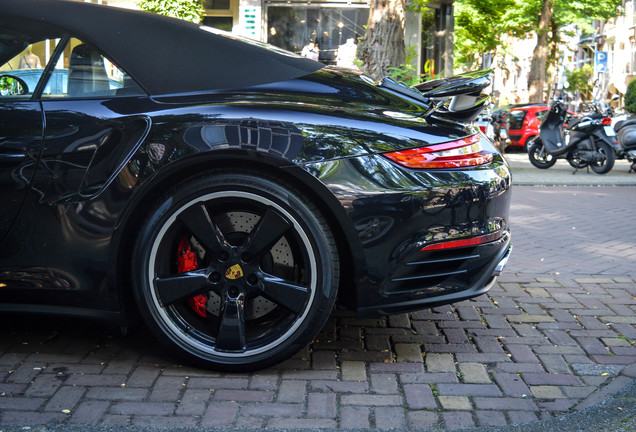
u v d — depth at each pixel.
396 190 2.81
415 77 8.34
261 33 15.14
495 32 26.56
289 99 2.94
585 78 34.34
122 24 3.07
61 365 2.97
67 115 2.88
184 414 2.54
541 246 5.93
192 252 2.99
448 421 2.52
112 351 3.15
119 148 2.83
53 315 2.97
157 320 2.88
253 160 2.79
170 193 2.84
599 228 6.92
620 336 3.50
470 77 3.10
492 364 3.10
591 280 4.65
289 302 2.86
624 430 2.46
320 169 2.78
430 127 2.95
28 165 2.86
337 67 3.49
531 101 28.20
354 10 15.09
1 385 2.75
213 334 2.96
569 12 26.62
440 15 16.30
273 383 2.83
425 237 2.85
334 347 3.25
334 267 2.85
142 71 2.97
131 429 2.40
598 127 13.01
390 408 2.62
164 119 2.83
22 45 3.03
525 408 2.64
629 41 39.66
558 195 9.73
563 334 3.52
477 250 2.96
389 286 2.88
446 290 2.96
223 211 2.92
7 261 2.91
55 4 3.12
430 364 3.08
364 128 2.86
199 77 2.99
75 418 2.49
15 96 2.96
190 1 13.80
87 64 2.99
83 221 2.84
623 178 12.33
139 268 2.87
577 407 2.65
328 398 2.70
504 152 21.44
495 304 4.04
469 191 2.90
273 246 2.91
